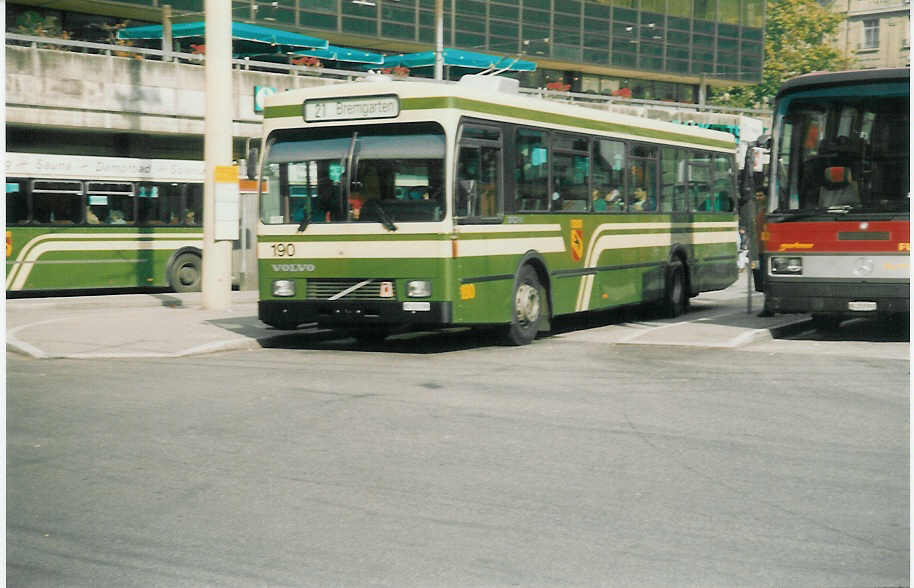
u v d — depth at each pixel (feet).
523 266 52.34
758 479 25.46
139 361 46.68
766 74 248.52
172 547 20.33
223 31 64.85
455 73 140.05
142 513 22.63
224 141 65.46
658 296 65.77
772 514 22.43
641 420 32.58
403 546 20.33
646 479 25.45
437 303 47.19
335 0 156.25
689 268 69.82
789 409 34.42
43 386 39.47
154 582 18.40
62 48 106.93
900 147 49.65
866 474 25.95
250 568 19.08
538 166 53.57
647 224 64.18
